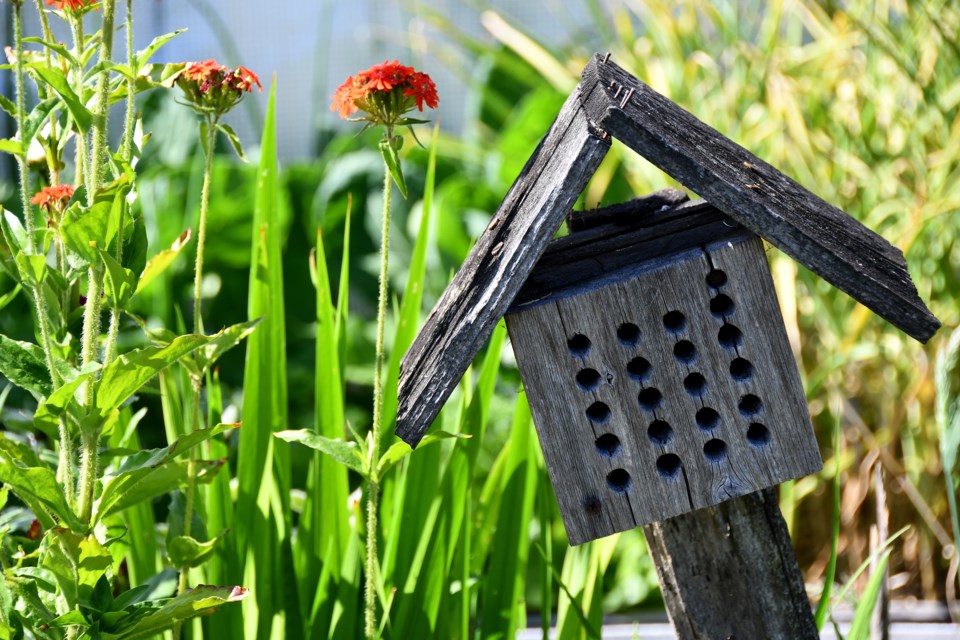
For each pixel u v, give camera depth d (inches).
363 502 44.1
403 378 39.3
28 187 39.8
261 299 44.1
